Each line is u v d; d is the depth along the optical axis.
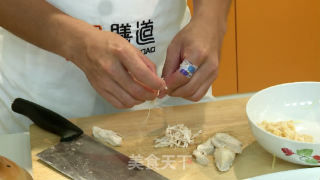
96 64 0.72
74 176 0.71
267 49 1.81
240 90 1.89
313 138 0.76
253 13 1.72
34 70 0.93
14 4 0.73
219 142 0.78
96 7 0.87
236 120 0.86
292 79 1.91
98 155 0.76
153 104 1.01
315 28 1.79
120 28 0.91
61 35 0.73
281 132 0.74
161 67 1.00
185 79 0.78
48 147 0.80
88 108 0.99
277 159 0.74
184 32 0.81
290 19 1.76
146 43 0.95
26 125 0.98
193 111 0.90
